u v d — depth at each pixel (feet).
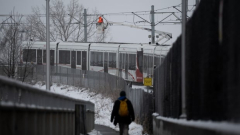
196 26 70.18
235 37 47.98
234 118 47.75
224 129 46.14
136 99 213.05
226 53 51.72
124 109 112.16
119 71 328.90
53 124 89.56
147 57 312.71
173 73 98.43
